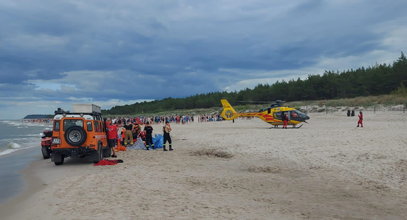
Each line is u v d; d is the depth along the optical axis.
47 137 17.14
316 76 111.00
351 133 21.98
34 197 8.20
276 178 10.07
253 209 6.81
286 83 117.88
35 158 17.58
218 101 141.38
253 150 16.50
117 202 7.38
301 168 11.41
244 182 9.60
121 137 20.97
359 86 93.62
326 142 17.50
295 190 8.49
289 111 32.00
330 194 7.98
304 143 17.72
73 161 15.10
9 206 7.56
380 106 58.69
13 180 10.96
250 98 119.38
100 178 10.28
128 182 9.64
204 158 14.97
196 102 156.88
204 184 9.38
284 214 6.46
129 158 15.37
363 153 13.11
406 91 70.69
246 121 59.34
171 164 13.28
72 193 8.34
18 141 36.31
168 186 9.11
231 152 16.39
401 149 13.54
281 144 18.00
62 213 6.66
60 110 14.48
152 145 19.73
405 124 31.19
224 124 50.06
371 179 9.23
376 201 7.27
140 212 6.59
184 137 27.30
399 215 6.32
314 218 6.20
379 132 22.03
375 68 96.81
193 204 7.20
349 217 6.25
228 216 6.32
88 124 13.62
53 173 11.88
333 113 60.50
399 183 8.66
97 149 13.68
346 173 10.13
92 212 6.64
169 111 159.25
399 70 83.62
